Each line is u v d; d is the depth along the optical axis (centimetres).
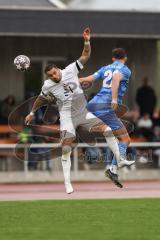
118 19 4356
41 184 4188
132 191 3612
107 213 2617
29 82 4838
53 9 4284
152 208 2750
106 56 4922
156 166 4541
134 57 4981
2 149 4328
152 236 2161
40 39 4834
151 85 5016
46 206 2827
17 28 4250
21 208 2766
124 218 2502
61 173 4322
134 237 2142
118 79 2684
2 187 3997
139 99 4750
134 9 4522
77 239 2108
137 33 4381
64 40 4862
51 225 2362
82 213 2622
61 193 3522
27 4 4644
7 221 2452
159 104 5294
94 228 2300
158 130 4528
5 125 4431
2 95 4806
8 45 4797
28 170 4359
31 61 4831
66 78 2689
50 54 4850
